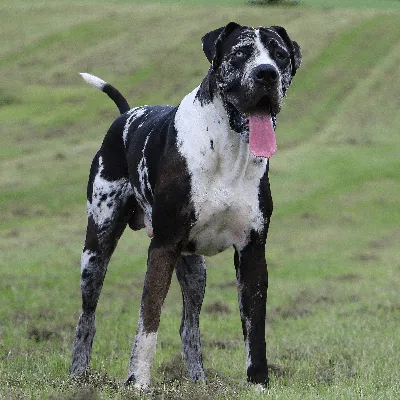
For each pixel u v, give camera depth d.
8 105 41.03
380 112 41.62
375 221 26.09
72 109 40.38
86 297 8.98
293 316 14.50
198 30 52.31
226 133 7.38
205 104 7.48
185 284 8.88
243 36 7.29
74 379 7.73
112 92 10.23
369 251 22.45
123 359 10.10
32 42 50.53
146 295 7.52
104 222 8.98
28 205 26.89
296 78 46.16
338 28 52.62
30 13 55.19
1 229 24.17
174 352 10.77
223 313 14.53
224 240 7.77
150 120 8.43
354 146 35.28
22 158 32.53
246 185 7.53
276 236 24.08
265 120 7.21
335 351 10.70
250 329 7.76
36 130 37.38
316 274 19.50
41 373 8.59
